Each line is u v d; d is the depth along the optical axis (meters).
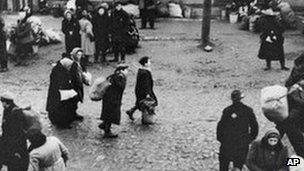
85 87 17.84
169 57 22.28
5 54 19.78
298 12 32.41
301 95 11.91
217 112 15.34
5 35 19.77
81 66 14.46
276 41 19.62
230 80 18.86
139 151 12.42
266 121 14.31
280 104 11.14
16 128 9.95
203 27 23.86
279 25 19.70
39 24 24.23
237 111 10.13
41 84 18.27
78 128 14.00
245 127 10.11
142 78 14.12
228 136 10.14
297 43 25.12
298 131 11.26
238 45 24.62
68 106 13.84
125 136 13.40
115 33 20.77
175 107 15.85
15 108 10.07
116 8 21.20
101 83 13.05
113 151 12.44
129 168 11.51
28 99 16.50
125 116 14.95
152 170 11.41
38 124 11.03
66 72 13.83
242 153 10.12
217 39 25.97
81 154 12.27
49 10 33.84
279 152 9.04
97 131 13.79
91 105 16.05
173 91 17.61
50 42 24.62
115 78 13.05
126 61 21.44
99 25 20.56
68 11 20.25
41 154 8.94
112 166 11.62
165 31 28.22
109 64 20.84
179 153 12.30
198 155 12.17
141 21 29.05
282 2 30.58
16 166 9.93
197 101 16.45
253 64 21.08
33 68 20.41
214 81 18.80
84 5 24.55
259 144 9.09
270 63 20.14
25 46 21.27
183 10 33.66
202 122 14.45
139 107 14.25
